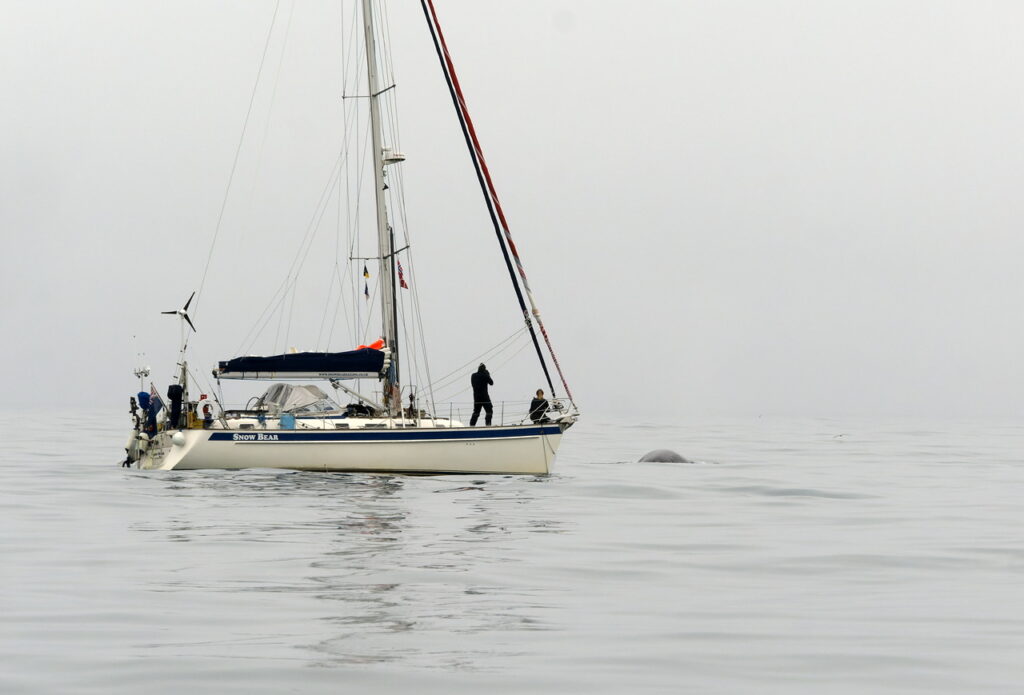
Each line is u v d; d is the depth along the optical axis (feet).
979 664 127.03
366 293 361.92
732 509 287.69
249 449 326.85
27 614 146.92
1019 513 288.51
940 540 231.71
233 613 148.25
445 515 254.27
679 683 118.42
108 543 209.15
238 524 235.81
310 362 332.60
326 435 324.19
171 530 226.79
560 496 302.04
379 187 361.10
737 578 182.50
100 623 141.90
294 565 185.06
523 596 163.12
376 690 114.42
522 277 353.31
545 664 124.98
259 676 118.42
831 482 384.47
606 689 115.85
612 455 539.70
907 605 160.66
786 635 140.36
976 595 169.27
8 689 113.09
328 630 139.13
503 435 329.52
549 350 345.10
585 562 194.59
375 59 364.79
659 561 197.98
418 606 154.20
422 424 336.90
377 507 265.95
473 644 133.28
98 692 112.37
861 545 222.48
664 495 318.45
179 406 336.70
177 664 122.72
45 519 244.42
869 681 120.06
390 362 344.49
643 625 145.28
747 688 116.88
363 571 180.04
